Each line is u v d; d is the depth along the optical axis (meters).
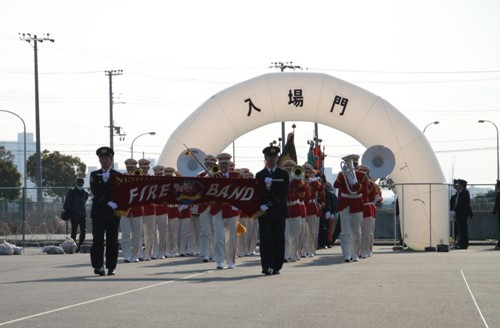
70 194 30.33
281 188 17.55
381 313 11.17
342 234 22.81
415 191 29.70
